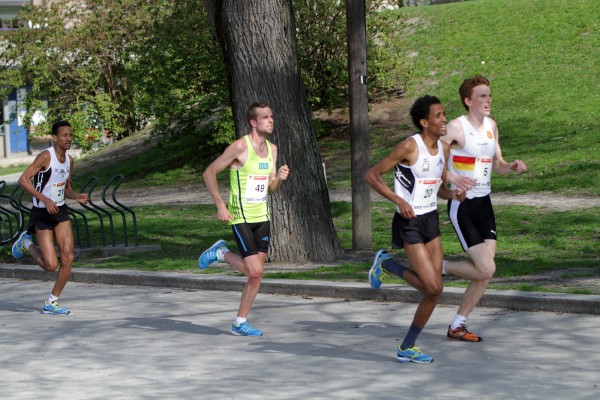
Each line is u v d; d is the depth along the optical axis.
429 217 7.72
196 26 30.17
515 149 25.25
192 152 33.31
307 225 14.49
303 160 14.48
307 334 9.30
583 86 29.70
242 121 14.31
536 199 19.72
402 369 7.58
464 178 7.96
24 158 45.84
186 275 13.38
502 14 37.06
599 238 14.95
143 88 32.28
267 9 14.12
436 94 32.16
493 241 8.41
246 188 9.08
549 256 13.53
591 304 9.57
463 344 8.47
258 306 11.21
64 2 38.62
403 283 11.52
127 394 7.07
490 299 10.23
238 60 14.26
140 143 36.62
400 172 7.68
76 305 12.03
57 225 11.16
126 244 17.44
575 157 23.09
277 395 6.88
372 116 31.72
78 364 8.29
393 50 34.59
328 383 7.20
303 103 14.57
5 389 7.39
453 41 35.78
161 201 26.31
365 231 15.64
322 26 30.03
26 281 14.84
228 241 18.19
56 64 37.53
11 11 51.53
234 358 8.29
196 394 6.99
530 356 7.88
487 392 6.75
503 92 30.81
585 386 6.82
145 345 9.07
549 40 33.88
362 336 9.08
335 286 11.53
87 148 38.06
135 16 37.28
